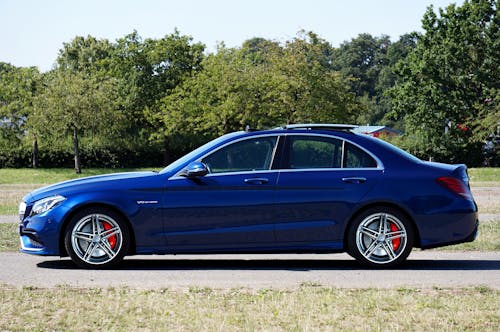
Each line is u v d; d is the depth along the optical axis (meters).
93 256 9.94
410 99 64.19
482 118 59.31
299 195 9.94
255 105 57.78
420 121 63.31
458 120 62.12
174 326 6.45
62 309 7.18
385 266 10.04
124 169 67.88
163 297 7.75
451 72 62.22
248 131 10.32
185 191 9.92
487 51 61.41
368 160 10.13
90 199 9.87
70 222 9.91
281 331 6.25
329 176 10.02
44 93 62.53
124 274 9.50
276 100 57.12
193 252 9.97
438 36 64.25
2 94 66.94
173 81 71.12
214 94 61.41
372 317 6.80
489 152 61.94
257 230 9.92
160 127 68.75
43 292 8.05
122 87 71.19
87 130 63.56
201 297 7.75
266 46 61.62
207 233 9.91
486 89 59.91
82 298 7.67
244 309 7.11
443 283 8.83
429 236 10.05
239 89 57.81
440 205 10.05
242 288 8.36
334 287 8.38
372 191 9.98
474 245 12.33
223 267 10.20
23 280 9.01
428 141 63.16
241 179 9.95
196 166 9.84
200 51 72.62
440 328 6.36
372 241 10.04
